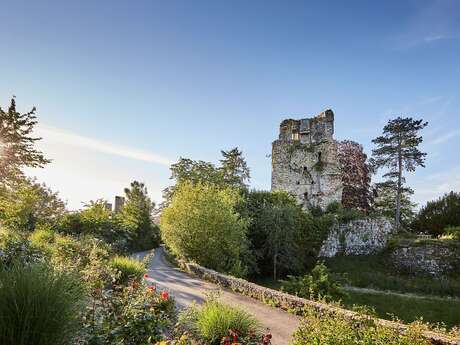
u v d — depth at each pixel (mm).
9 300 4016
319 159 41969
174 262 25328
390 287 23984
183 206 22438
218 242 21719
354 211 35625
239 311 8195
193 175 42281
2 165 14781
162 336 6363
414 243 28859
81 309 4961
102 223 31000
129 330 5980
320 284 21422
